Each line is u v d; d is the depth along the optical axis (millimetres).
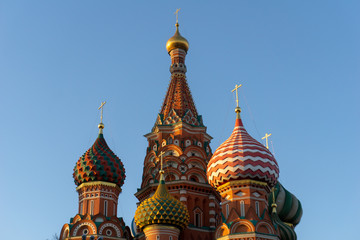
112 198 66938
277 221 66500
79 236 63156
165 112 76250
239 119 67250
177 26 83312
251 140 64500
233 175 61875
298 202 73500
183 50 81875
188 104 76875
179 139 72562
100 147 69625
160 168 70625
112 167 67625
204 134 75500
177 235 62156
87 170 66875
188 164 70812
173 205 62219
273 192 69938
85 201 66125
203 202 69625
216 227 64125
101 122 72312
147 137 76062
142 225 62281
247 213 60312
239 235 59000
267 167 62531
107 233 63906
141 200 71688
